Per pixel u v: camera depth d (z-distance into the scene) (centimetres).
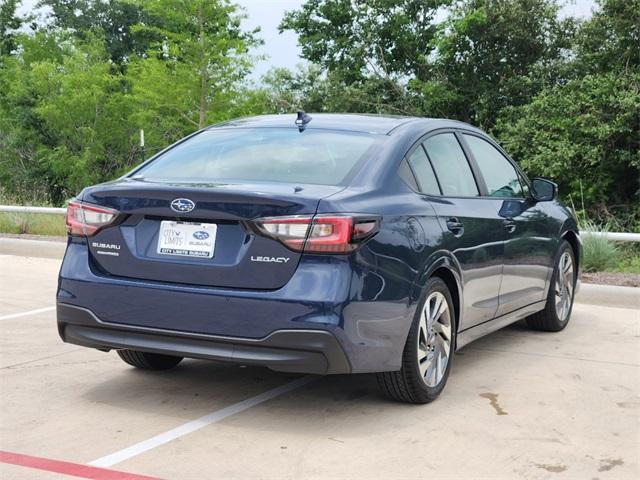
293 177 443
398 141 480
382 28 3117
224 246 410
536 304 643
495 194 574
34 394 482
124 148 3647
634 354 616
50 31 4459
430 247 454
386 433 419
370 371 417
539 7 2723
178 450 390
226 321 402
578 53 2567
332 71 3186
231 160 471
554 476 366
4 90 3897
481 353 611
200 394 486
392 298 420
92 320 435
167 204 420
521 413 460
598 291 843
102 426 425
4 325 682
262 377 527
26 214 1366
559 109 2336
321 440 407
